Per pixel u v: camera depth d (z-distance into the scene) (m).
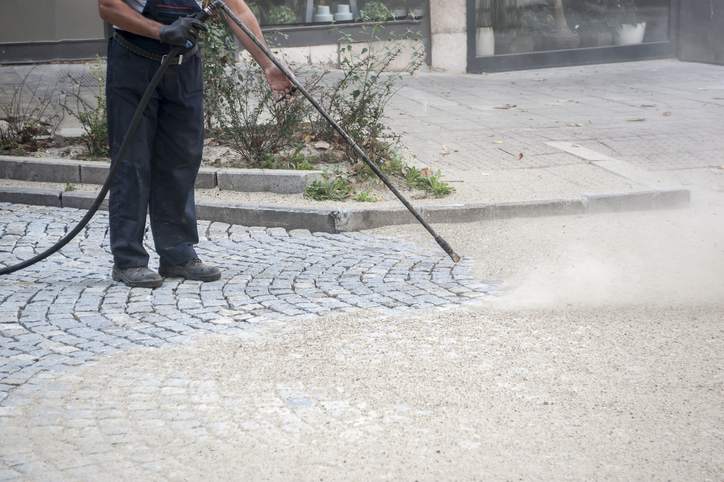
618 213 6.30
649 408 2.95
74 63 13.05
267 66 4.58
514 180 6.97
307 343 3.62
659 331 3.72
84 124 7.54
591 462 2.58
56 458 2.58
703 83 12.33
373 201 6.30
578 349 3.52
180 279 4.76
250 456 2.61
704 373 3.26
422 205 6.12
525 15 14.30
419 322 3.90
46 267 4.92
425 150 8.05
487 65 14.18
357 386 3.14
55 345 3.61
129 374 3.26
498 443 2.70
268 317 4.02
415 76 13.11
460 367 3.33
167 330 3.83
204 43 7.12
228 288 4.55
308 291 4.48
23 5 12.77
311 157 7.12
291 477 2.49
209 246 5.49
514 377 3.23
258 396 3.05
